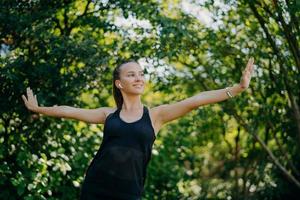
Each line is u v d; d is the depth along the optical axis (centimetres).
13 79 494
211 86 634
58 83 518
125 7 534
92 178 340
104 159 338
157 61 546
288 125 637
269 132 665
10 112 526
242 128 689
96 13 558
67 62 510
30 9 529
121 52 554
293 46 562
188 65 611
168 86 604
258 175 680
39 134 545
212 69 607
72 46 494
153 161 695
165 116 349
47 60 514
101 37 561
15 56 521
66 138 548
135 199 335
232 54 595
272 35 582
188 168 757
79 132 581
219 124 682
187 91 652
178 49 550
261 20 568
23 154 507
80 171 552
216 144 736
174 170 718
